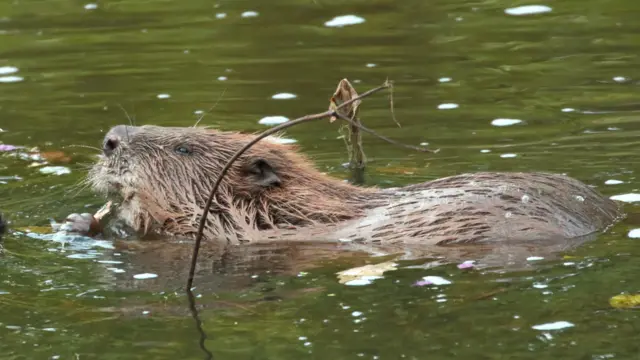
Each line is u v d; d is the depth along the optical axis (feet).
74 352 25.22
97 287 30.12
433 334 25.46
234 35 62.80
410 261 31.63
